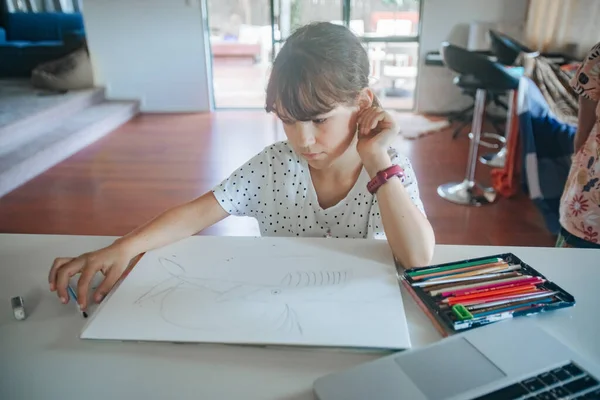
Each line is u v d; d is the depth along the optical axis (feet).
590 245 4.23
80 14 17.89
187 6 15.06
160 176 10.72
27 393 1.82
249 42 20.48
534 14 13.46
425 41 14.92
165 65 15.85
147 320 2.13
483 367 1.77
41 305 2.35
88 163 11.50
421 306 2.21
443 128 14.02
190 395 1.80
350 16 15.24
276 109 2.48
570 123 8.14
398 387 1.70
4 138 11.36
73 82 15.61
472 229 8.28
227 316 2.14
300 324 2.07
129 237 2.64
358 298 2.24
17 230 8.34
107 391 1.82
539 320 2.13
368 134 2.74
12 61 17.06
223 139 13.32
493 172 9.88
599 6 11.88
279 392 1.80
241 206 3.12
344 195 3.05
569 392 1.65
